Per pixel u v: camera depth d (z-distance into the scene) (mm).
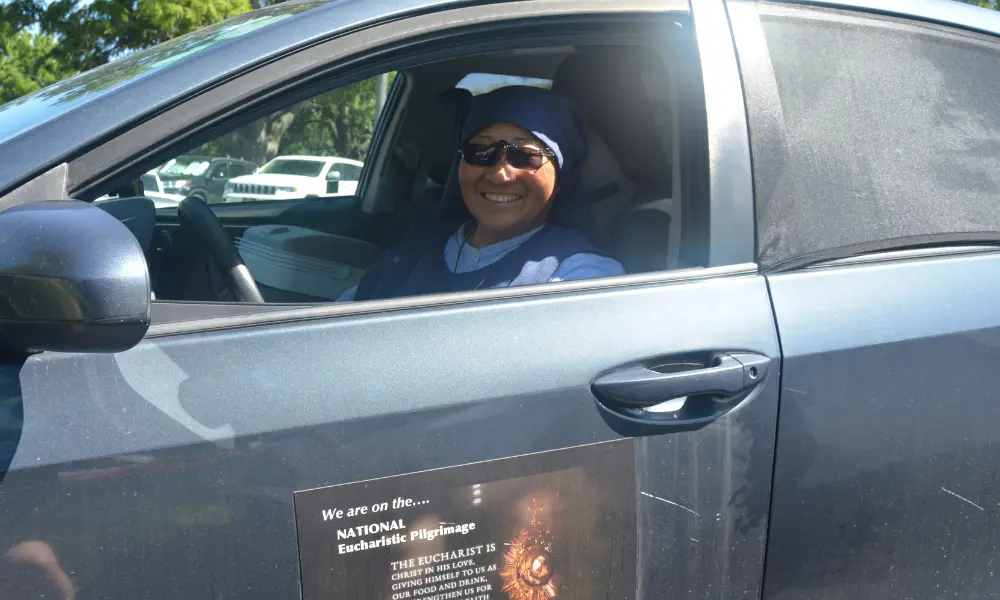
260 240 2109
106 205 1764
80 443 1202
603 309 1495
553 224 1963
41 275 1067
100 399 1231
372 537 1320
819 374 1553
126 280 1087
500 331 1431
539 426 1404
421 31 1505
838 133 1708
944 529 1665
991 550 1711
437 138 2400
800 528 1564
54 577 1176
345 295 2049
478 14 1542
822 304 1594
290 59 1420
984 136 1842
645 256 1854
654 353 1480
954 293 1681
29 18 14617
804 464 1547
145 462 1222
